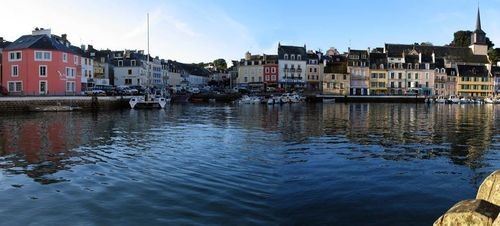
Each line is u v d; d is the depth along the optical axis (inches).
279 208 458.9
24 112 2096.5
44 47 2679.6
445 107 3191.4
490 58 5339.6
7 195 503.5
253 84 4626.0
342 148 876.6
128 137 1073.5
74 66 2933.1
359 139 1029.8
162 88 4013.3
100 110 2405.3
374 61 4566.9
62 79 2780.5
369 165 685.9
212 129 1302.9
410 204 470.3
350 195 506.0
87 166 681.0
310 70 4648.1
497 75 4800.7
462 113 2333.9
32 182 569.0
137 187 542.9
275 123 1544.0
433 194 509.0
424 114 2199.8
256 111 2412.6
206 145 928.3
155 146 911.0
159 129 1299.2
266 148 881.5
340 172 633.6
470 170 647.1
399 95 4136.3
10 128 1289.4
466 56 5152.6
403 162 712.4
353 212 445.4
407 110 2637.8
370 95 4109.3
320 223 415.2
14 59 2694.4
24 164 693.9
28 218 422.6
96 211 444.5
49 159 740.7
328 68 4473.4
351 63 4485.7
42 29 2871.6
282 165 692.7
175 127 1369.3
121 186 548.1
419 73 4621.1
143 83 4411.9
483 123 1579.7
